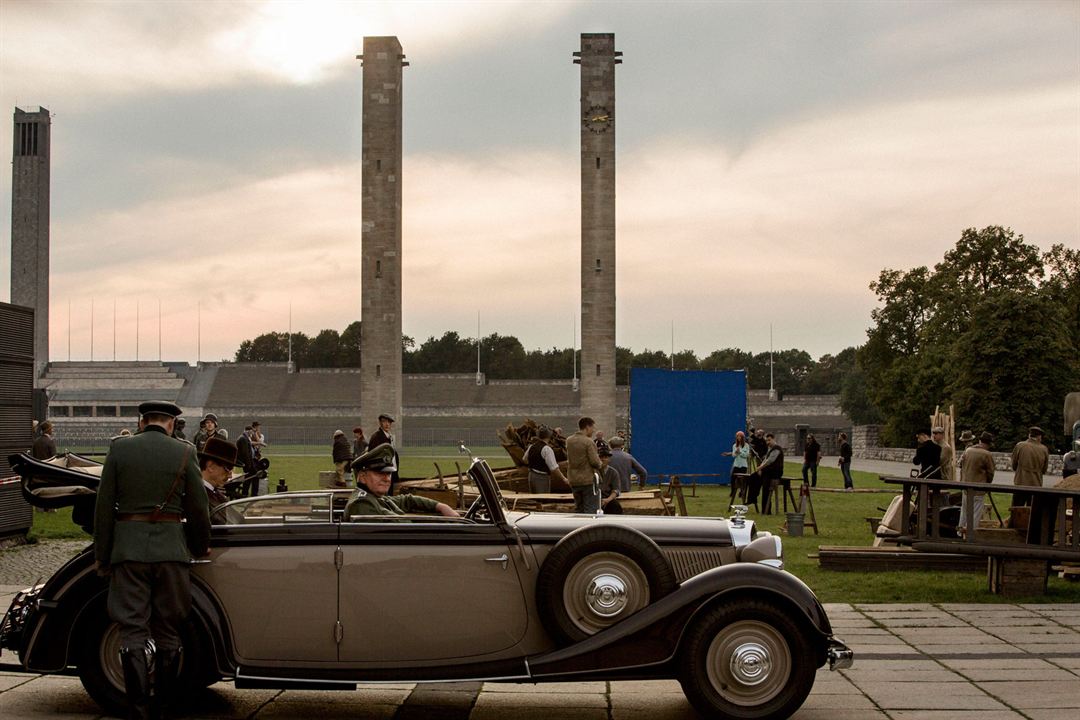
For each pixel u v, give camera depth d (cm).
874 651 971
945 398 6912
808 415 12800
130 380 13250
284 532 729
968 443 2111
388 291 7400
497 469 2170
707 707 702
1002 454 5525
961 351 6284
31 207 12038
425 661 725
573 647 708
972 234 7419
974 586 1359
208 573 723
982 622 1117
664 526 776
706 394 3988
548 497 1778
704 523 789
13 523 1809
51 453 2364
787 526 2038
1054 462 5203
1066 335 6206
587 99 7050
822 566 1524
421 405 12562
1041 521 1290
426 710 777
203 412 12356
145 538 674
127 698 666
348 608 721
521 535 739
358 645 722
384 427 2028
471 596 726
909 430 7438
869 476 4534
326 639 721
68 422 11962
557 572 713
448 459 6525
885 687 830
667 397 3941
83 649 736
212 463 798
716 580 709
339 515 771
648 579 717
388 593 722
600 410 6962
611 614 713
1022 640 1022
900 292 7962
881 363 8044
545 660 708
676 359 17125
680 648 707
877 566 1513
